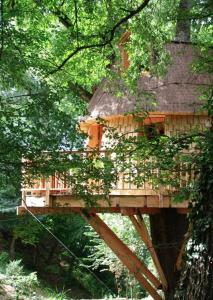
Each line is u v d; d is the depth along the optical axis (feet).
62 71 29.99
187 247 19.97
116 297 65.05
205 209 18.72
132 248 56.03
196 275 18.20
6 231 73.56
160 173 28.02
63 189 38.50
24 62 23.59
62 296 61.82
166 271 41.04
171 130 40.55
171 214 41.29
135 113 29.27
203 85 34.88
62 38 33.86
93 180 27.35
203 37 36.35
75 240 77.92
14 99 23.06
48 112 22.66
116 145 26.07
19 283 55.98
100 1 32.81
